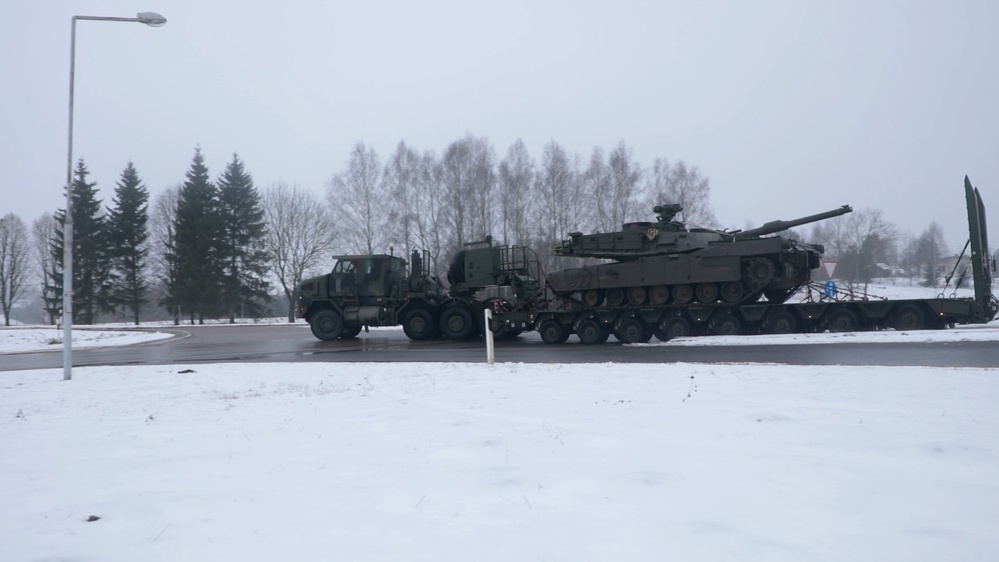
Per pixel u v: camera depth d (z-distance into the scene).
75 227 69.12
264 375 15.75
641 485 5.51
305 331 41.66
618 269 24.12
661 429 7.62
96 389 14.05
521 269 28.08
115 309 70.69
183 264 65.25
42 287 84.69
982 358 14.85
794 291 23.94
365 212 48.62
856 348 17.64
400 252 46.94
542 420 8.47
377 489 5.66
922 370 12.10
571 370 14.27
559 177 44.53
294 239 63.47
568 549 4.27
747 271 22.61
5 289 83.69
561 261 42.75
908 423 7.48
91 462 7.06
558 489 5.48
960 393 9.40
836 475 5.62
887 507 4.86
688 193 45.47
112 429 9.05
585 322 24.50
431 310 29.09
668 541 4.36
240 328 48.84
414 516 4.96
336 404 10.58
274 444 7.61
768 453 6.38
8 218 83.88
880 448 6.41
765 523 4.62
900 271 66.12
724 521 4.67
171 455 7.24
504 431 7.82
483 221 44.44
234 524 4.90
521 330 28.83
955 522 4.57
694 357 17.42
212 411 10.36
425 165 47.06
